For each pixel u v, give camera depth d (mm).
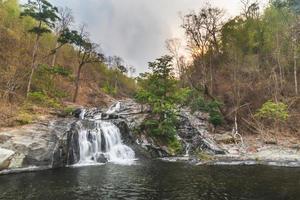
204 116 35625
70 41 43531
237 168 20234
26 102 29641
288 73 41156
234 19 45406
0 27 36688
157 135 29172
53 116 27188
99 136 25250
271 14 47281
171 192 14086
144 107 35875
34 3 34625
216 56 44938
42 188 14555
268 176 17547
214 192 14070
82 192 13984
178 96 31531
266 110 31766
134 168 20438
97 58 49938
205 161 22984
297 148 26828
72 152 22328
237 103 35219
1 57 33719
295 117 33594
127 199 12969
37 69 37781
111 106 45750
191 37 40219
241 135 32312
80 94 51719
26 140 19922
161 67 31422
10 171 17891
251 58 41219
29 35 44750
